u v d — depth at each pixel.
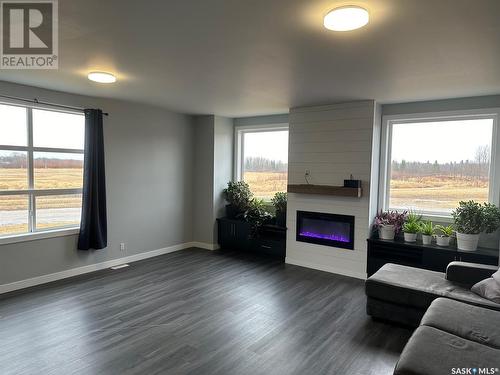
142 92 4.30
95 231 4.56
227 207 6.30
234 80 3.62
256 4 1.91
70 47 2.67
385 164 4.88
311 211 5.07
